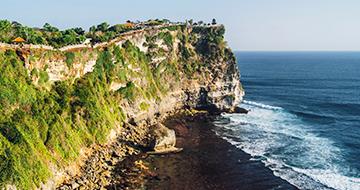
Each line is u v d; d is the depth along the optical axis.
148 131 83.50
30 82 63.03
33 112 59.81
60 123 62.88
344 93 162.75
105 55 89.25
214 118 107.38
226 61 123.31
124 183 60.16
